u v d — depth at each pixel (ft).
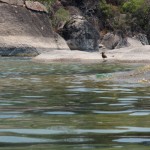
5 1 379.76
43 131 52.34
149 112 68.18
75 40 425.69
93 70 180.96
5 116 63.82
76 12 499.10
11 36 358.84
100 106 75.36
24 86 112.57
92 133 51.29
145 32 537.24
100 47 452.35
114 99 85.81
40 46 368.89
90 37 433.07
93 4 517.14
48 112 67.87
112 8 525.75
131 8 543.39
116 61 253.85
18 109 71.31
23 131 52.34
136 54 269.23
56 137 48.93
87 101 82.38
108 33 478.59
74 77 144.66
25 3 392.27
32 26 381.81
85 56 265.95
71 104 77.87
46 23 396.37
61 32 433.07
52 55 268.62
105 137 49.11
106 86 112.88
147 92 98.48
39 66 205.36
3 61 251.39
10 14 374.84
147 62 249.34
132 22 529.04
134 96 90.94
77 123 57.88
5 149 43.27
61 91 100.68
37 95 92.07
